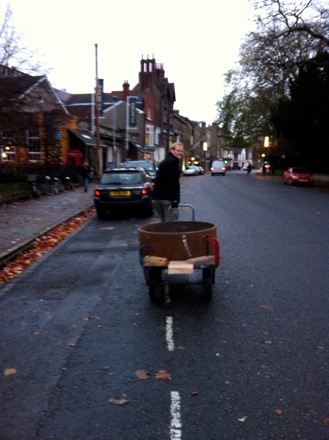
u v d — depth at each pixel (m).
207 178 48.28
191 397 3.34
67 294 5.98
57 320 5.02
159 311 5.21
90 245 9.43
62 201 17.97
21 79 18.42
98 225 12.42
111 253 8.56
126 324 4.83
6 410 3.23
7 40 17.38
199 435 2.90
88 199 18.97
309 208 15.87
